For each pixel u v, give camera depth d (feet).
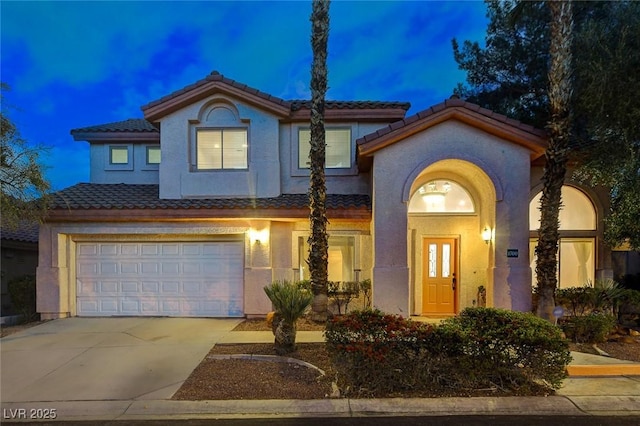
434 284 37.47
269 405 17.78
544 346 18.56
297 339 27.25
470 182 36.83
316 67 31.27
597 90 27.50
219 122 40.19
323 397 18.43
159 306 37.14
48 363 23.49
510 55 45.29
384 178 33.27
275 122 39.88
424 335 18.78
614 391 19.35
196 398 18.51
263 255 36.11
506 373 18.84
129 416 17.24
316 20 31.24
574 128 36.96
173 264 37.35
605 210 35.96
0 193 29.45
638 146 27.63
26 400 18.58
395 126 32.65
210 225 36.29
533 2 37.09
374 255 33.06
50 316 36.09
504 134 32.14
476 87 48.44
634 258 39.78
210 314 36.91
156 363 23.32
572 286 36.70
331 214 35.01
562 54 28.78
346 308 35.88
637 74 26.73
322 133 31.27
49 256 36.27
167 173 39.50
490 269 32.94
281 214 35.01
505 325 19.39
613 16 29.76
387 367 18.61
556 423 16.46
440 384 18.88
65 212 34.81
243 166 40.34
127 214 34.99
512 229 32.35
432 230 37.42
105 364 23.25
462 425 16.25
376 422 16.51
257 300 35.91
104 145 48.42
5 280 44.06
